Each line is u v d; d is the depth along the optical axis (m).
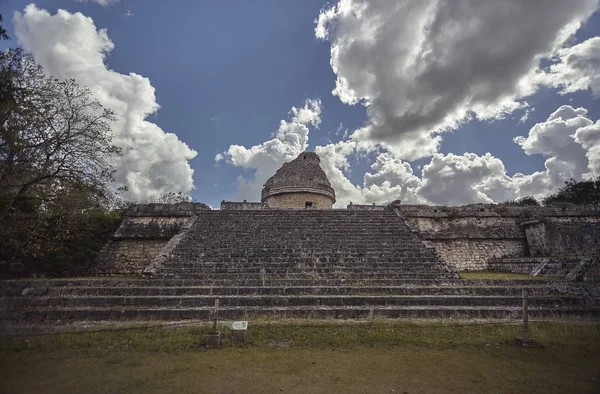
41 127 10.42
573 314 8.34
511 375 5.02
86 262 14.97
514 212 17.62
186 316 8.00
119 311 7.98
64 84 10.77
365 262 11.91
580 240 15.73
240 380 4.82
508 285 10.14
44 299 8.54
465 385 4.68
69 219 12.09
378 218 16.23
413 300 8.75
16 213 11.02
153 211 16.80
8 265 12.63
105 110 11.48
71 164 11.12
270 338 6.82
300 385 4.66
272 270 11.30
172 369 5.21
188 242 13.59
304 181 24.41
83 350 6.12
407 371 5.20
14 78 9.77
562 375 5.02
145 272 11.02
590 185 27.59
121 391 4.42
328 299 8.74
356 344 6.54
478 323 7.59
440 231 17.11
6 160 9.88
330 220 15.95
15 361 5.54
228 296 8.83
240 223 15.56
